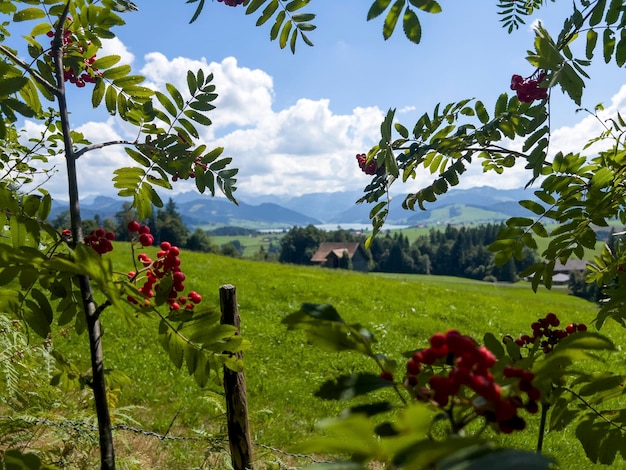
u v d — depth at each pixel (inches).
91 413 149.3
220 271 879.7
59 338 404.5
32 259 57.9
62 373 86.7
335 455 202.7
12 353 126.0
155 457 221.5
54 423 134.0
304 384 374.3
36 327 76.3
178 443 229.6
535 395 37.9
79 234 72.2
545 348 70.4
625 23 77.1
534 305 850.8
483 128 106.3
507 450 26.2
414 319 639.1
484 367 37.5
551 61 73.3
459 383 35.6
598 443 64.2
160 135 88.5
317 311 42.9
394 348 502.6
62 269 59.4
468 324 659.4
